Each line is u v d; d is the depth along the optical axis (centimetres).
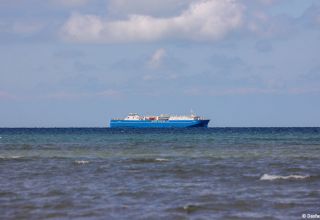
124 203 6088
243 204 5941
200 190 7025
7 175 9056
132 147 17700
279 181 7819
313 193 6606
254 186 7350
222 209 5688
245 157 12838
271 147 17225
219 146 18038
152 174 9081
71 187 7419
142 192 6875
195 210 5647
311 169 9744
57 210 5722
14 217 5391
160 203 6069
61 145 19250
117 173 9275
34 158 12875
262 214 5416
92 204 6038
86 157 13212
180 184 7681
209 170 9644
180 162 11488
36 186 7569
